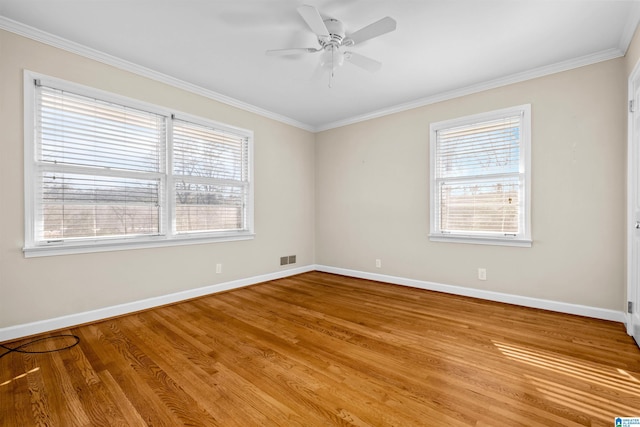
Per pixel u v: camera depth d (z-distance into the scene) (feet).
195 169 11.48
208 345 7.32
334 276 15.14
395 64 9.51
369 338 7.73
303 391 5.44
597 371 6.06
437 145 12.23
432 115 12.26
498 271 10.73
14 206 7.59
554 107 9.61
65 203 8.43
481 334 7.95
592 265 9.06
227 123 12.38
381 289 12.60
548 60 9.26
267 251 14.10
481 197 11.18
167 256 10.58
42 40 7.92
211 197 12.05
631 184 7.91
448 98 11.80
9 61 7.48
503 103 10.54
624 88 8.52
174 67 9.85
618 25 7.47
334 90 11.65
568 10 6.93
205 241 11.66
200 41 8.36
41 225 8.10
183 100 10.96
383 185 13.82
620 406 4.97
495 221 10.87
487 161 11.02
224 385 5.63
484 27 7.60
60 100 8.36
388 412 4.86
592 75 9.00
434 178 12.22
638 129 7.39
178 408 4.97
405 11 7.02
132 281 9.70
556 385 5.58
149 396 5.29
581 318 9.04
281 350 7.06
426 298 11.27
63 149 8.41
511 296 10.44
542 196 9.82
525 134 10.08
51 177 8.22
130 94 9.60
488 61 9.33
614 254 8.73
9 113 7.50
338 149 15.53
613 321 8.71
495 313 9.56
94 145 8.96
